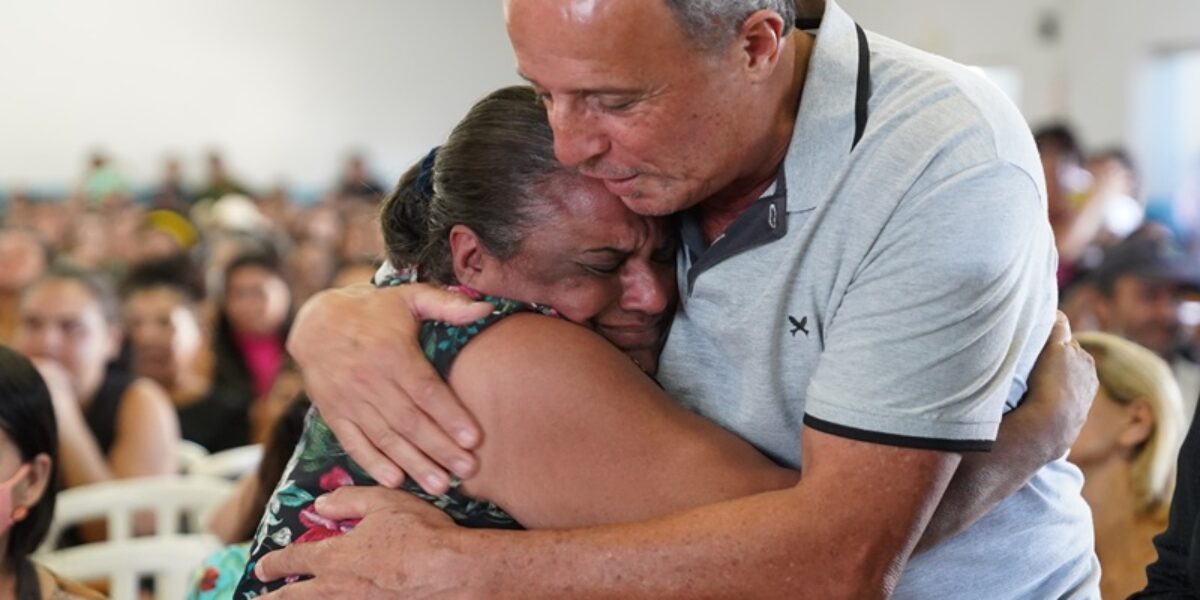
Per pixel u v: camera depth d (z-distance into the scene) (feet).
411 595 3.91
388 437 4.18
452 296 4.31
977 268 3.63
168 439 10.58
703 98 3.68
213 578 5.40
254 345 12.51
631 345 4.45
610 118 3.70
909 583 4.27
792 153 3.99
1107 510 6.37
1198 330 11.24
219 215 28.81
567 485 4.00
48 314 10.25
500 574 3.84
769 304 4.08
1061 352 4.44
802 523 3.72
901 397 3.69
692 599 3.74
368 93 42.11
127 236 24.72
